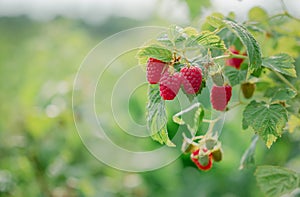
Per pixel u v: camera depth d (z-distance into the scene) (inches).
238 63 29.1
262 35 33.4
